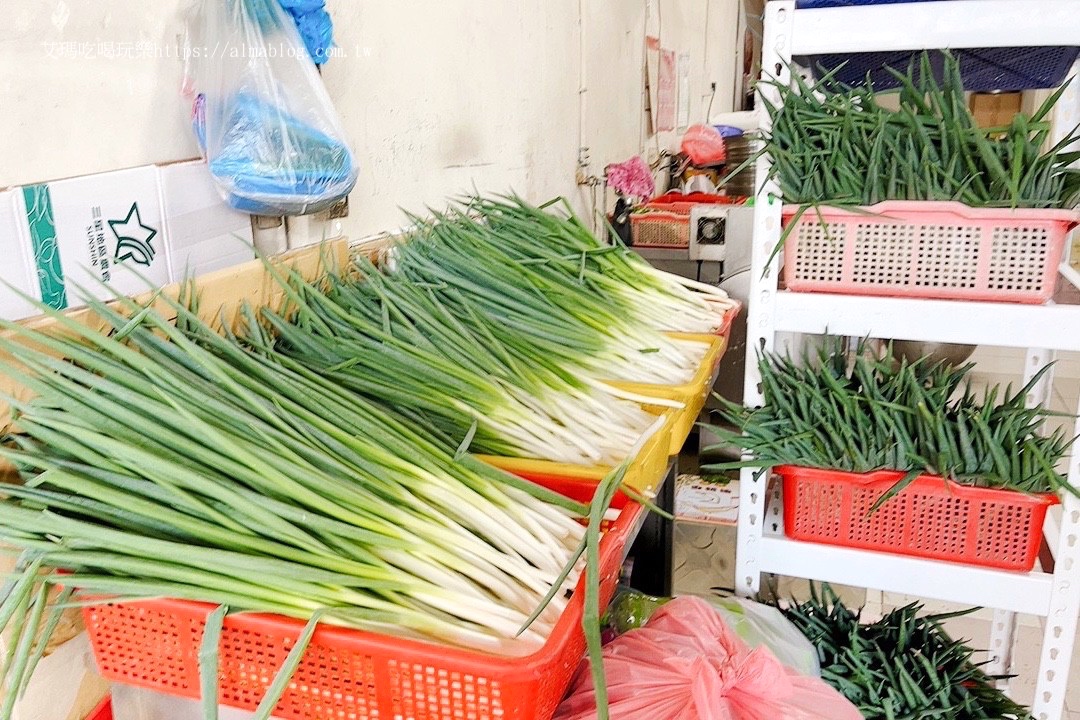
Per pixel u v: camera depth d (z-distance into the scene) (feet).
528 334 4.83
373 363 3.97
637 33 12.89
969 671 5.21
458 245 5.20
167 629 2.86
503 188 8.00
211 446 2.95
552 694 2.83
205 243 4.17
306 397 3.34
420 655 2.55
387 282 4.64
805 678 4.09
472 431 3.62
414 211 6.25
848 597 8.46
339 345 4.02
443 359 4.11
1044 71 6.12
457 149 6.92
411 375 4.01
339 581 2.76
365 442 3.29
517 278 5.07
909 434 4.91
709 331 5.88
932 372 5.28
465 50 6.91
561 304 5.21
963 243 4.62
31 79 3.24
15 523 2.70
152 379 3.02
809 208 4.83
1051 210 4.38
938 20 4.51
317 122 4.05
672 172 14.14
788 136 4.86
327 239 5.03
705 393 5.02
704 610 4.42
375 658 2.65
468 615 2.93
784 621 4.89
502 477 3.52
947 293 4.75
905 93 4.85
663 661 3.92
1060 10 4.28
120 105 3.65
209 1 3.83
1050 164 4.46
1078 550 4.66
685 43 16.52
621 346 5.11
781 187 4.89
